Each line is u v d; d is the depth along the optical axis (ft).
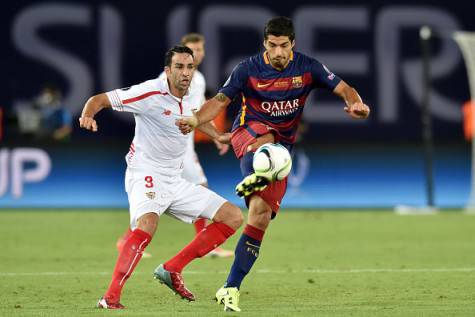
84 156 212.43
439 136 236.43
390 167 217.56
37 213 200.13
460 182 220.02
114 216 193.77
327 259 126.52
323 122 234.58
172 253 134.51
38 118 229.45
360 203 217.56
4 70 236.43
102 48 236.84
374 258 127.54
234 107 226.58
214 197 90.02
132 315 79.51
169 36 237.04
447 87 235.81
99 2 236.43
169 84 86.94
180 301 90.07
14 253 133.90
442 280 104.99
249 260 82.89
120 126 234.38
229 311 82.02
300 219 189.37
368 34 236.02
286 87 83.35
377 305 86.74
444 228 170.40
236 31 236.22
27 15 236.22
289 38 81.30
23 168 211.00
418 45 236.22
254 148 84.17
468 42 217.77
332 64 236.22
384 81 236.22
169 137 87.86
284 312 81.76
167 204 88.89
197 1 236.22
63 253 134.00
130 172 89.25
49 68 237.04
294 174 217.77
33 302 89.71
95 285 102.22
